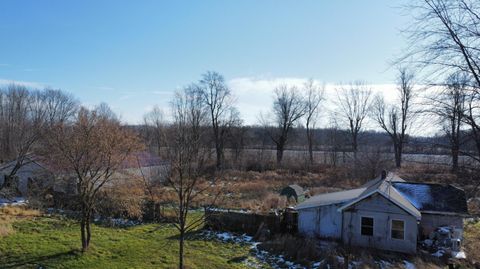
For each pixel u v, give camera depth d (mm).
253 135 77625
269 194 35844
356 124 64062
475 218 28188
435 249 21938
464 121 7246
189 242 22906
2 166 35969
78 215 27719
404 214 21922
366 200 22797
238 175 50375
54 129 20234
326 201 24406
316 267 18875
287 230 25172
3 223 24250
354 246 22484
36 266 17531
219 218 26016
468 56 6949
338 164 60031
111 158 20203
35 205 29766
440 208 23578
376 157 46594
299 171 56594
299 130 78875
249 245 22688
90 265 18078
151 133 47250
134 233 24500
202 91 65375
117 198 21719
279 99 66812
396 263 19516
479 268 18000
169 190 34625
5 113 54938
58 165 20438
